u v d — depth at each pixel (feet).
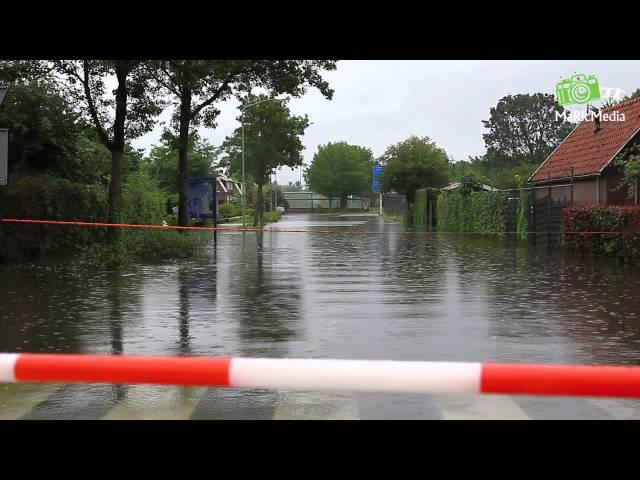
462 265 59.67
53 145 75.56
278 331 29.60
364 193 381.40
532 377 8.72
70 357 9.31
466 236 107.45
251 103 152.76
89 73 61.57
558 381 8.67
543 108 319.27
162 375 9.20
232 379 9.12
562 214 78.28
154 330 29.89
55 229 63.62
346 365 9.02
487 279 48.70
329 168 369.91
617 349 26.02
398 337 28.25
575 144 101.45
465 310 35.04
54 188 63.62
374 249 80.74
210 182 87.97
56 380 9.30
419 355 25.03
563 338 28.02
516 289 43.24
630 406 18.51
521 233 89.97
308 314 33.96
